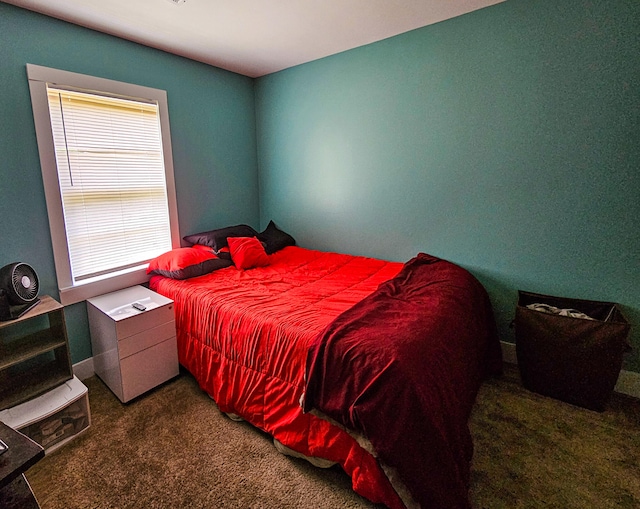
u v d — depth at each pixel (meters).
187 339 2.25
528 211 2.28
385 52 2.65
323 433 1.49
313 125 3.19
